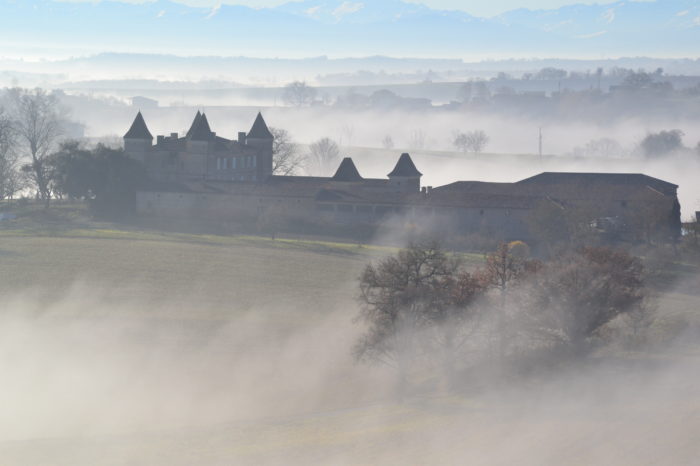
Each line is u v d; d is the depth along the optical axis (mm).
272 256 194125
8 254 187750
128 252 194125
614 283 113438
